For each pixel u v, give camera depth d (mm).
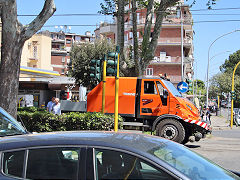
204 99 68438
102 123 11227
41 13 10148
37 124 11500
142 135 3758
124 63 17734
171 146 3494
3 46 10062
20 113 11766
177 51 54812
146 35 16906
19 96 31938
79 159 3045
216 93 68062
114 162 2994
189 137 12438
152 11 17109
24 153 3205
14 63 10078
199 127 12547
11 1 9664
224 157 11078
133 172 2918
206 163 3387
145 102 12812
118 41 17531
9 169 3170
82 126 11258
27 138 3432
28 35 10062
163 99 12602
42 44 51688
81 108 14445
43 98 37156
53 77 38781
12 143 3318
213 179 3041
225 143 15242
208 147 13453
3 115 5941
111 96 13234
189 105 12531
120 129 11773
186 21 52656
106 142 3131
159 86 12812
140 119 13039
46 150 3182
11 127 5672
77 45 32781
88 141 3166
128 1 19688
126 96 13039
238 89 62469
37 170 3098
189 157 3336
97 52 31250
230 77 64625
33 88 36562
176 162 3059
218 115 54406
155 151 3117
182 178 2830
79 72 31359
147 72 56031
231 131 25656
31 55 51531
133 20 17375
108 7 17547
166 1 16594
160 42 54531
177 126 12141
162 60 54719
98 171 2988
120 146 3072
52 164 3098
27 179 3068
